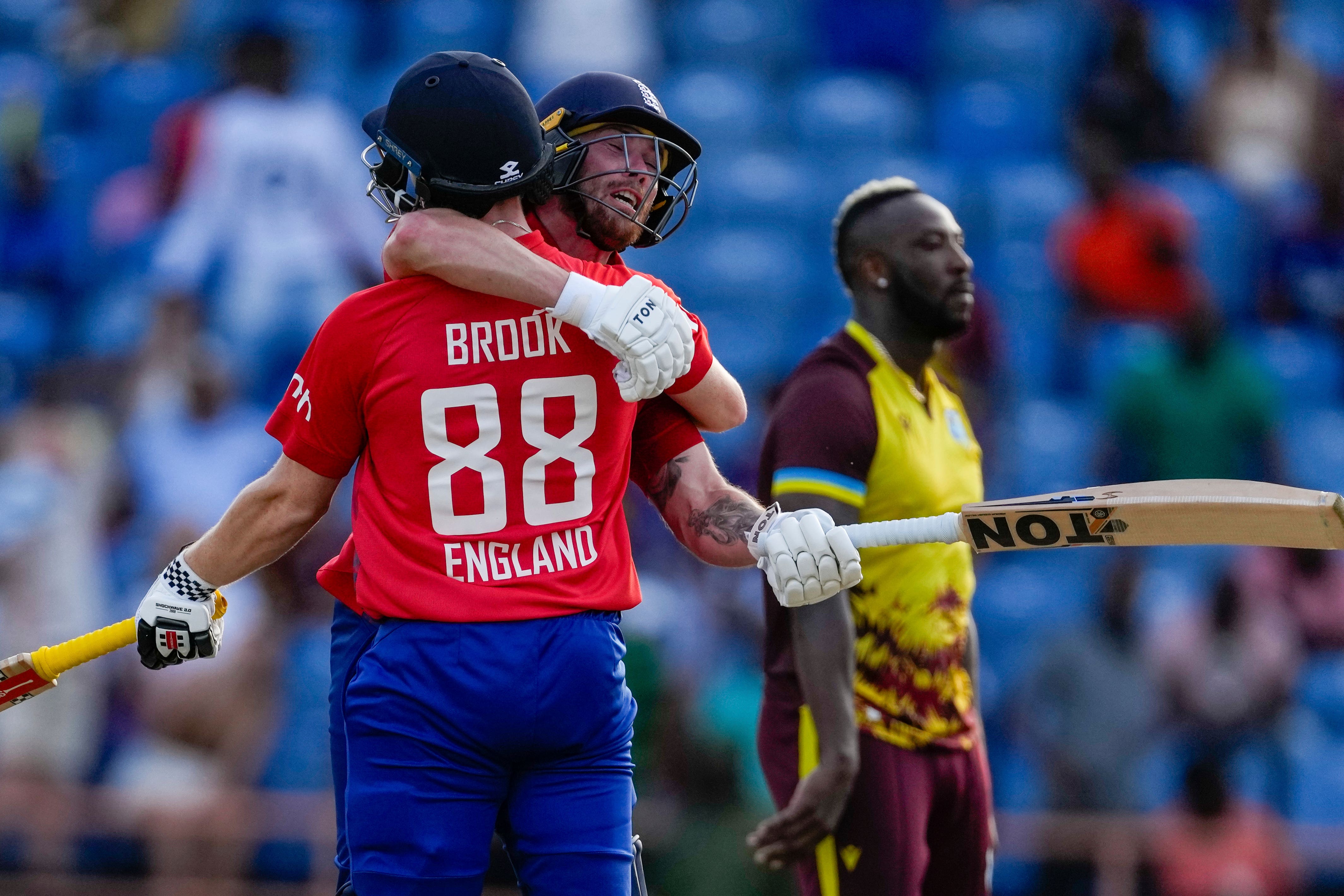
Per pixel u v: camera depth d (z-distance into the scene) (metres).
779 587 10.68
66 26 43.62
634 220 11.81
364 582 11.02
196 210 31.80
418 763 10.72
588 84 11.83
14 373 35.69
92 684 26.77
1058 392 34.81
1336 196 37.28
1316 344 36.16
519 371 10.78
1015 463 31.56
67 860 25.55
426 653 10.70
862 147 39.00
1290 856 24.67
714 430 11.90
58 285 37.25
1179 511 10.30
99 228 37.34
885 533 10.89
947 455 14.64
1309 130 38.66
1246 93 38.62
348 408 10.95
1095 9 40.41
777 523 10.81
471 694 10.63
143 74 41.25
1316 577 29.86
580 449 10.95
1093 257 35.38
